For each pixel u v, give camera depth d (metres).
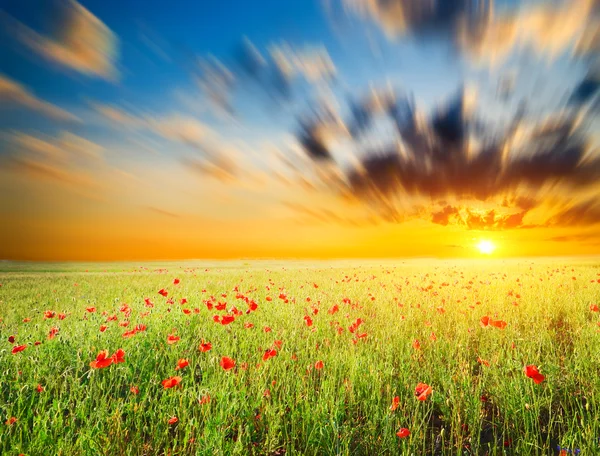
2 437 3.42
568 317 8.61
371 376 4.98
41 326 7.41
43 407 3.84
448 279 19.12
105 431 3.72
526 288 13.35
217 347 6.27
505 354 6.11
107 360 3.82
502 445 3.81
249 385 4.98
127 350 5.82
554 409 4.50
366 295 12.57
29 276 26.11
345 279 18.53
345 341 6.90
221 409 3.81
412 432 3.83
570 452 3.33
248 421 4.03
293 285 16.47
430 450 3.78
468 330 7.36
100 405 4.20
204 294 12.84
